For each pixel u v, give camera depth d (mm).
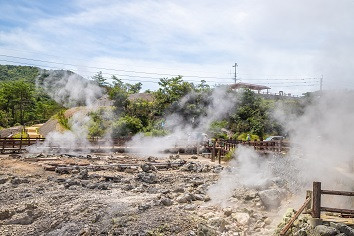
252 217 14992
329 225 10648
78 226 14695
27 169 26734
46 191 20516
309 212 11141
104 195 19312
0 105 76875
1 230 15258
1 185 21844
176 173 27344
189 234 13320
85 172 24656
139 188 21047
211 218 14531
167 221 14406
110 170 27984
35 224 15672
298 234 10945
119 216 15336
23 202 18047
